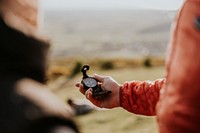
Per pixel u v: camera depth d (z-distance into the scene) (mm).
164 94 1870
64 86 23984
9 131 1085
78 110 13961
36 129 1078
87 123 13234
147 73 25875
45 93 1178
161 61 31562
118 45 98500
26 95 1138
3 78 1155
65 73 28594
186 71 1724
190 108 1708
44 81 1234
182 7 1845
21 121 1089
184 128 1729
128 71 27719
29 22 1235
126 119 13281
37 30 1255
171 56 1840
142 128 12289
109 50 91375
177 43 1806
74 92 19391
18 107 1111
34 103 1121
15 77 1170
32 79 1200
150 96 2498
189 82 1711
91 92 2697
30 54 1176
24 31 1173
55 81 26016
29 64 1178
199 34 1720
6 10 1162
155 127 12219
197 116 1702
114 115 13719
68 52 84938
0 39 1144
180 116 1735
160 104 1903
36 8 1265
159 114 1872
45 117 1091
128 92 2596
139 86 2529
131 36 118500
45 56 1207
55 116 1102
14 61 1163
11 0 1180
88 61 34250
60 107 1145
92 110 13984
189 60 1724
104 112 14141
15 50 1156
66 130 1101
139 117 13273
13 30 1155
